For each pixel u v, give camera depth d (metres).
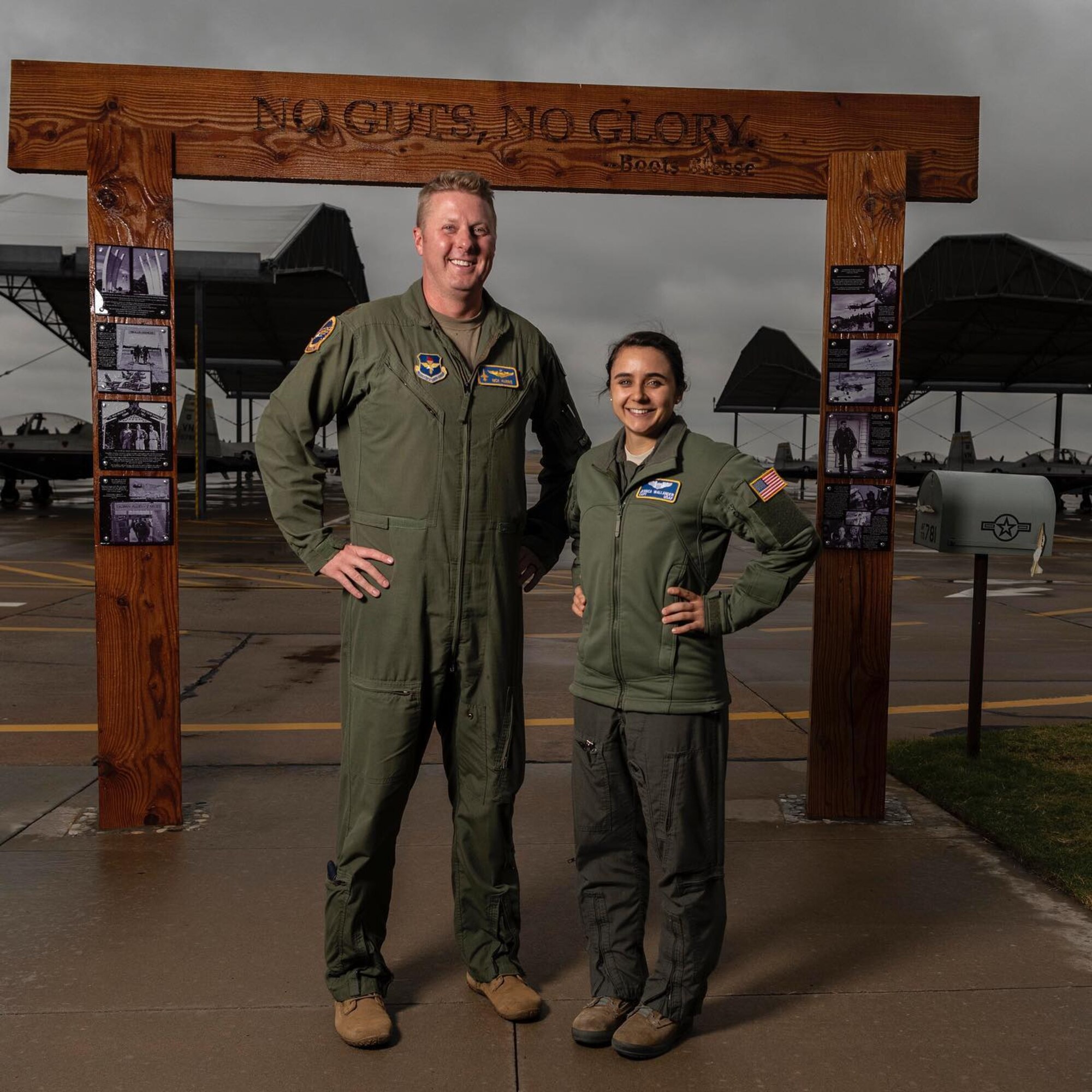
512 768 2.20
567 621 9.10
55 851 3.15
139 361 3.25
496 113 3.35
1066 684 6.38
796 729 5.02
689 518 2.02
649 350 2.03
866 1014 2.20
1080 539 23.17
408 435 2.06
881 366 3.46
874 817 3.54
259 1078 1.93
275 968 2.38
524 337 2.20
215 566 13.54
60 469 30.55
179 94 3.23
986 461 45.38
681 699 2.01
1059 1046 2.06
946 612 10.09
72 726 4.89
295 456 2.13
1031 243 33.06
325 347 2.08
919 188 3.49
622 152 3.40
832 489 3.49
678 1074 1.96
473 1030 2.12
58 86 3.19
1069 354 44.75
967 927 2.64
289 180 3.32
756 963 2.44
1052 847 3.17
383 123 3.31
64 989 2.26
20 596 10.19
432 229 2.05
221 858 3.11
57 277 23.17
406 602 2.06
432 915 2.71
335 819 3.50
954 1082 1.93
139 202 3.21
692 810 2.03
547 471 2.47
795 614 9.91
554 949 2.52
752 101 3.42
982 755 4.33
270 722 5.06
